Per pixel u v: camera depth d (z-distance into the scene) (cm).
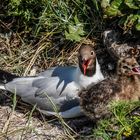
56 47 989
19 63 972
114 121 820
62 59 972
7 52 995
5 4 1040
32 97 884
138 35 959
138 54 937
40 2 1004
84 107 842
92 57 861
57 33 1002
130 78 841
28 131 849
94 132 816
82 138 826
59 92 872
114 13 958
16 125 866
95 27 993
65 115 868
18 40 1012
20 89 893
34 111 891
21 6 1011
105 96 830
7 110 895
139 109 841
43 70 962
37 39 1004
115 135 806
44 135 844
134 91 838
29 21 1018
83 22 1002
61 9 998
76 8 1007
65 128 835
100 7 998
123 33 964
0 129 858
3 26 1034
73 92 867
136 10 951
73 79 877
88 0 1010
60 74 889
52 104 861
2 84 905
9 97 920
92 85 867
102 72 948
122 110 823
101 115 833
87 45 882
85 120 867
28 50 991
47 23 999
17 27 1027
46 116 884
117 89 834
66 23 993
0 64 973
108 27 989
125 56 925
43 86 882
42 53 984
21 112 891
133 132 798
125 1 945
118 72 850
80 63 862
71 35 975
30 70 962
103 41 977
